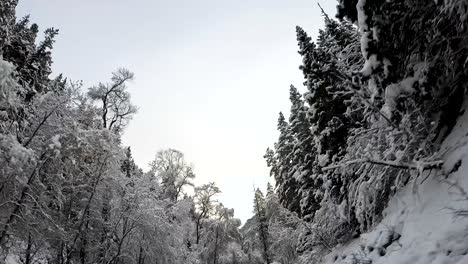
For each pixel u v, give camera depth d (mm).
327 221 16219
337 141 15492
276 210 39094
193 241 43906
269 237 45438
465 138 7270
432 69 8047
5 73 10250
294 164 28188
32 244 15688
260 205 47812
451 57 7680
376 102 9953
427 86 8117
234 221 51719
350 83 8617
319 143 16672
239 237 52250
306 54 16047
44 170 15430
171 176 40500
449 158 7348
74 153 17016
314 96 17297
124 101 26016
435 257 5734
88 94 24953
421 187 8000
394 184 9828
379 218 10664
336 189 15258
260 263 49719
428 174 7586
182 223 29219
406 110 8570
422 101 8445
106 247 20516
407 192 8820
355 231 14391
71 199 18141
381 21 8656
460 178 6645
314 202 21016
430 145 7930
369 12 9203
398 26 8492
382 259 7562
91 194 18672
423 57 8438
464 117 7918
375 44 9062
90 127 19250
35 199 14297
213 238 48000
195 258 31094
